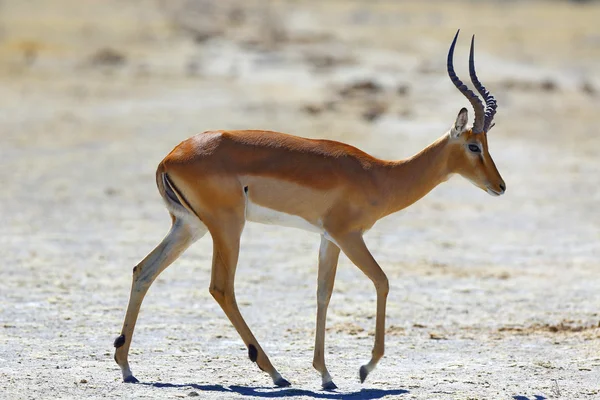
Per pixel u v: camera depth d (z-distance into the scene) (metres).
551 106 135.75
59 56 175.38
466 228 68.25
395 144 102.38
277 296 48.38
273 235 65.00
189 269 53.91
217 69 168.12
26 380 32.22
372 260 33.03
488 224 69.75
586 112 131.50
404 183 34.28
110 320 42.56
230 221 32.22
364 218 33.38
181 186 32.41
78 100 134.00
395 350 39.19
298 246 61.44
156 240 61.91
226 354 37.53
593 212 74.19
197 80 156.12
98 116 121.12
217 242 32.28
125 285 49.69
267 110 125.69
